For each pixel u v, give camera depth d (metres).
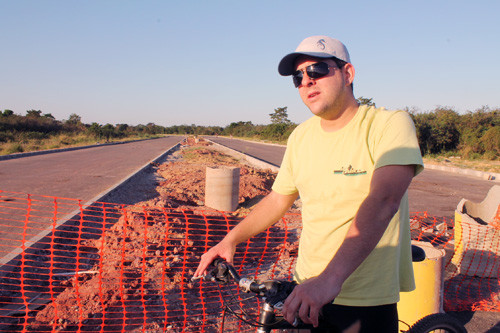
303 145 1.89
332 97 1.67
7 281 4.39
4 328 3.53
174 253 5.24
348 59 1.71
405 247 1.86
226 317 3.86
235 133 109.12
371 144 1.65
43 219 6.76
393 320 1.75
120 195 9.77
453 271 5.56
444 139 31.19
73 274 4.64
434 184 15.48
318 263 1.80
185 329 3.58
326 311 1.76
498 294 4.81
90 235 6.14
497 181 17.36
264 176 14.65
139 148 34.59
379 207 1.43
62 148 29.83
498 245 5.30
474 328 4.01
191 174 14.70
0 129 40.47
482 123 31.92
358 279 1.70
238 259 5.55
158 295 4.16
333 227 1.73
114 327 3.56
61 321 3.59
